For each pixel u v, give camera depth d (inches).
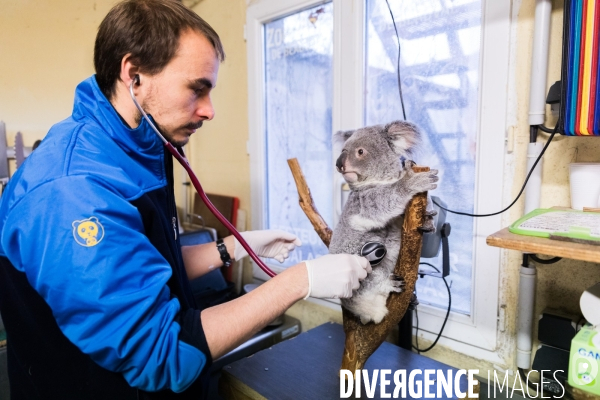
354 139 29.4
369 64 48.9
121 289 21.5
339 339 41.2
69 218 21.1
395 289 28.5
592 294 26.4
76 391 25.2
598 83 27.8
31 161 23.7
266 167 64.4
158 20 24.0
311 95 56.0
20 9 60.9
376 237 29.4
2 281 26.1
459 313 43.4
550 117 35.4
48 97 64.4
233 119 68.1
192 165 79.3
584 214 27.2
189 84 25.4
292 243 42.5
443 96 42.8
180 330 23.3
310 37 55.0
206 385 31.6
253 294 26.1
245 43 63.7
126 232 22.4
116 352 21.2
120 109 26.9
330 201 55.2
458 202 42.9
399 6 45.3
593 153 33.3
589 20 27.7
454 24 41.3
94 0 67.7
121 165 25.8
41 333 24.8
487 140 38.9
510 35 36.8
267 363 36.4
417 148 28.6
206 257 39.1
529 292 36.7
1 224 24.1
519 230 26.1
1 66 59.9
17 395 27.4
